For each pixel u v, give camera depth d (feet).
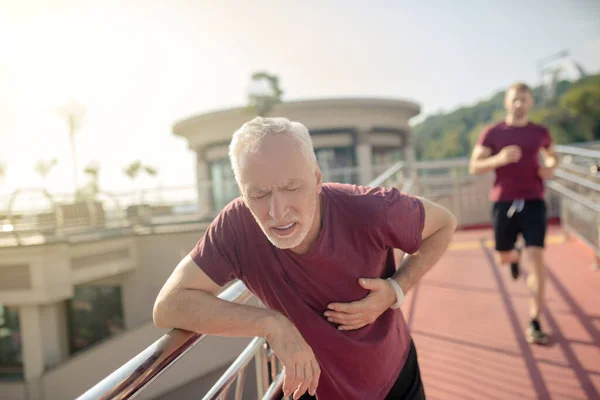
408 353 4.71
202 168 62.03
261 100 54.03
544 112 124.57
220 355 23.67
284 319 3.57
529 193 9.63
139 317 35.29
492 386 7.52
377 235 3.84
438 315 11.01
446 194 26.55
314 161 3.46
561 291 11.85
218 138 58.29
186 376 24.07
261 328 3.44
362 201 3.84
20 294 28.63
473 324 10.23
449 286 13.35
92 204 36.86
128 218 39.96
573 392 7.09
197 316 3.39
